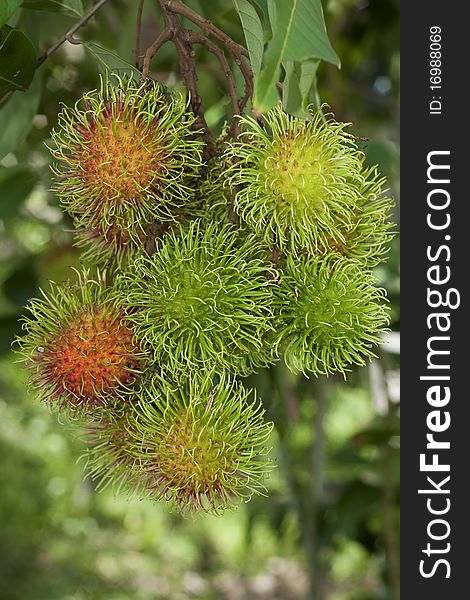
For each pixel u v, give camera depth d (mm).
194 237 1800
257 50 1796
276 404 3027
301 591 8812
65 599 8273
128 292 1798
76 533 9172
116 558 9211
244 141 1789
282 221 1750
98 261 1950
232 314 1754
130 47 3016
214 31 1808
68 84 3387
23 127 2494
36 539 9023
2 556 8453
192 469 1779
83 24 1984
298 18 1565
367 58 4703
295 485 3984
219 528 9844
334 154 1762
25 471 9227
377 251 1896
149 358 1805
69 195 1812
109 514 9711
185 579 9203
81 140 1778
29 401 8211
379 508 3670
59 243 3244
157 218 1785
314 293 1812
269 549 9555
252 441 1845
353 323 1834
